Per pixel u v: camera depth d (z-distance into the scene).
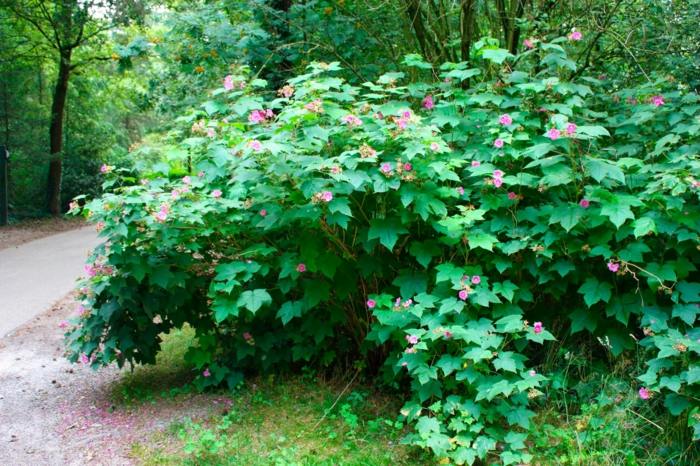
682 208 3.20
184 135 5.31
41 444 3.30
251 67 5.52
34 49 15.38
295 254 3.62
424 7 5.45
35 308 6.36
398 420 3.31
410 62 3.88
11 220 14.66
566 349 3.50
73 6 14.18
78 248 10.73
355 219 3.54
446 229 3.30
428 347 3.22
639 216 3.36
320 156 3.48
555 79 3.54
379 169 3.23
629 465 2.74
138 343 3.92
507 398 3.07
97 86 18.03
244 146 3.21
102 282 3.71
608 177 3.43
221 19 5.56
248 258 3.70
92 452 3.19
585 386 3.28
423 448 3.00
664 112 3.76
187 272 3.79
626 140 3.97
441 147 3.25
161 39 5.70
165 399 3.86
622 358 3.30
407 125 3.25
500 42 5.33
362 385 3.87
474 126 3.74
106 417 3.63
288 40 5.64
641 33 5.24
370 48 5.60
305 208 3.25
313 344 3.93
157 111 8.55
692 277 3.45
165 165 3.81
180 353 4.75
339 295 3.62
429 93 4.10
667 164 3.42
